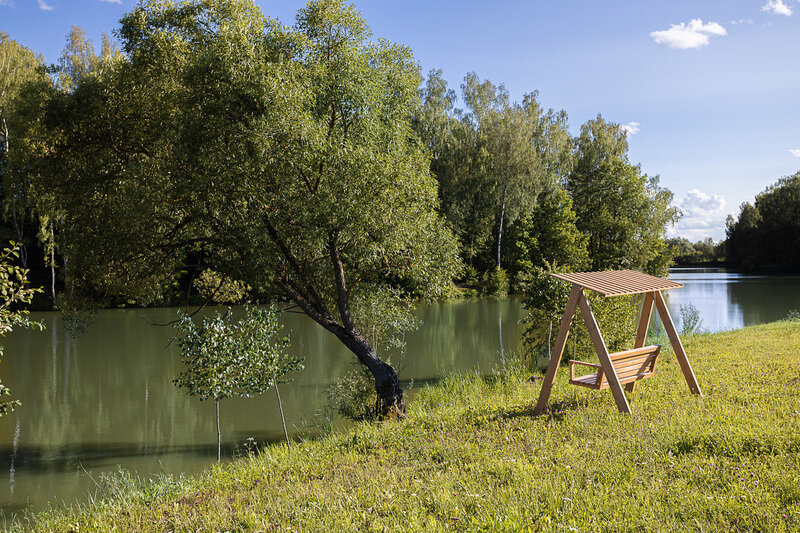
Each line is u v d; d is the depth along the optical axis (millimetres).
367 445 7309
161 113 12055
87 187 12734
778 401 7195
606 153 57219
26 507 7918
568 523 4027
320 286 13227
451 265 13031
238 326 8883
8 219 37812
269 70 10516
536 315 14836
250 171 10508
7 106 27391
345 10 11914
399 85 12805
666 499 4355
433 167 49469
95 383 16062
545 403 7883
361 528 4395
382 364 11984
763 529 3734
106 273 12578
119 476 9016
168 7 12008
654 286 7949
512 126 49469
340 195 10680
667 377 9766
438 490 4973
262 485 6078
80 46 36625
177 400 14164
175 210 11922
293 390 14922
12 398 14516
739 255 100438
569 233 50031
